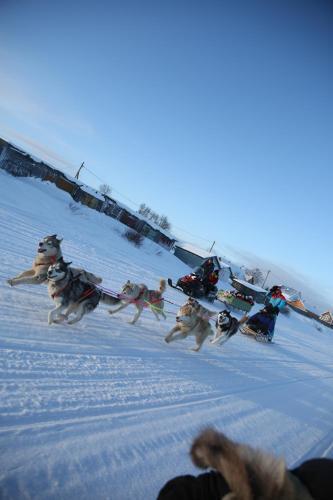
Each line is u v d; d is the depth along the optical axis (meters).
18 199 19.47
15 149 33.81
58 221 19.72
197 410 5.73
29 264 9.28
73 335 6.46
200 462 1.69
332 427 7.54
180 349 8.88
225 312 11.12
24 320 6.11
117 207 41.06
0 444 3.21
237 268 71.81
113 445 3.92
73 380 4.94
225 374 8.41
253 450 1.62
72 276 6.60
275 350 14.62
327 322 58.22
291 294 61.69
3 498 2.64
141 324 9.29
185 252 39.06
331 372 14.80
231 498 1.48
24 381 4.38
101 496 3.12
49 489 2.93
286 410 7.53
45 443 3.47
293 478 1.57
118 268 15.38
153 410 5.12
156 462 3.95
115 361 6.21
